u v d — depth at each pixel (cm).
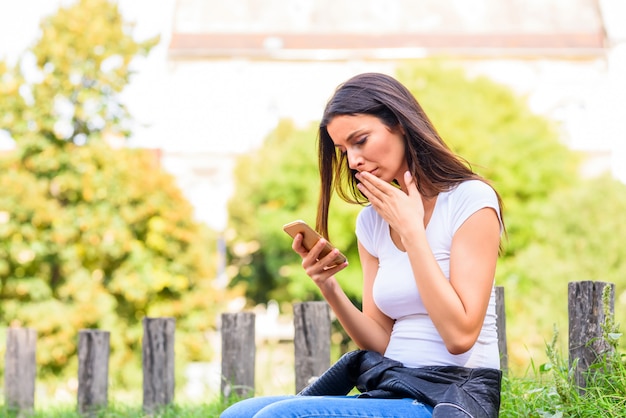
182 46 3173
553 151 1991
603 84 3228
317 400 252
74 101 1541
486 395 258
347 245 1798
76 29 1537
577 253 1758
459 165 279
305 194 1978
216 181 3111
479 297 261
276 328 2298
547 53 3234
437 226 274
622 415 354
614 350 389
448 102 2019
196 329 1558
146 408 543
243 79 3200
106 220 1510
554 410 372
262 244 2119
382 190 270
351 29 3294
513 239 1873
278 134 2350
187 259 1571
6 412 580
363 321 303
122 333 1509
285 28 3288
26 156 1517
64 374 1464
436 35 3281
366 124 278
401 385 261
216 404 523
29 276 1486
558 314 1619
